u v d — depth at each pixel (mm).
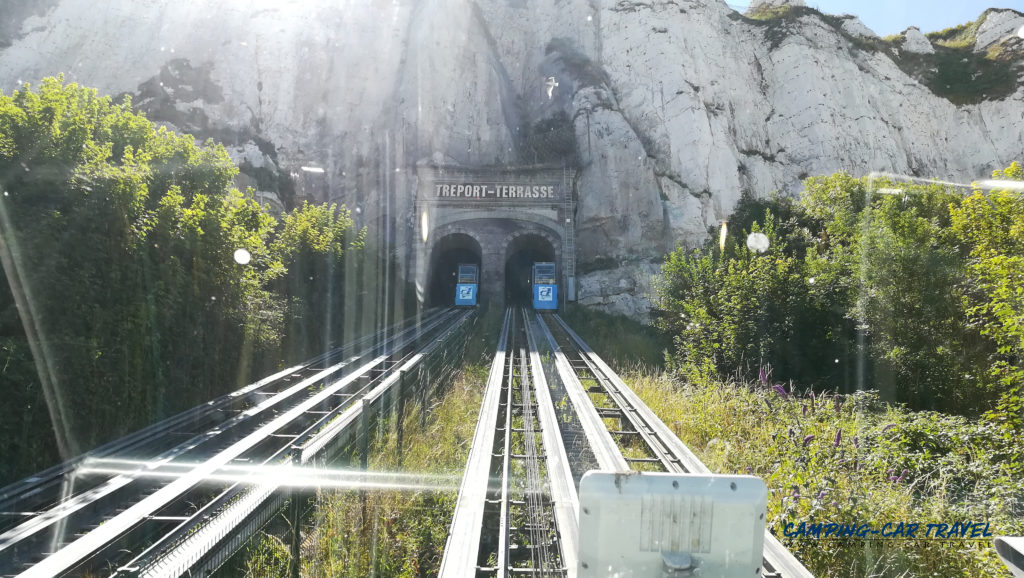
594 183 46125
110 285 9758
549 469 7723
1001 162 45469
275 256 19688
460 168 44406
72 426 8594
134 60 47156
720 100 47312
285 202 45406
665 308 23328
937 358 12156
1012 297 7617
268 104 48781
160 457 7852
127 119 13312
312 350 20672
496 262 43719
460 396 13000
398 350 19578
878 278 13703
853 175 44125
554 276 41688
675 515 2240
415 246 43250
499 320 36188
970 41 52906
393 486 7023
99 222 9727
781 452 7582
